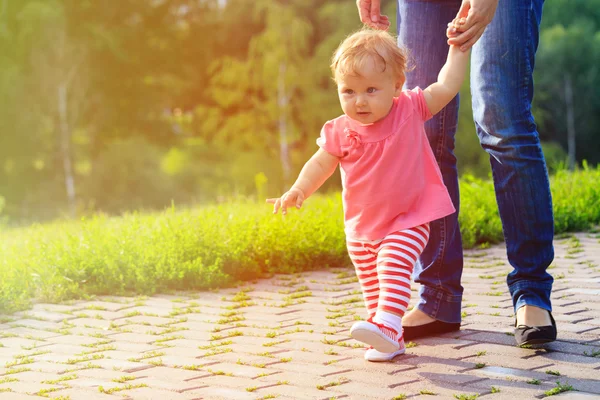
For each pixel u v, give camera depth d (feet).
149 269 17.31
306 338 12.42
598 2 155.33
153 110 135.64
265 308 15.02
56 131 119.24
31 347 12.51
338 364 10.87
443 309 12.17
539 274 11.33
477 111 11.60
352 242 11.02
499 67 11.24
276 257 19.26
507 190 11.41
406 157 10.63
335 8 129.39
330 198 28.45
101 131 131.34
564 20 153.99
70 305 15.90
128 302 16.11
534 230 11.25
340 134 11.00
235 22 138.72
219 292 16.99
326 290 16.56
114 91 130.62
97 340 12.83
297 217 21.48
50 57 117.80
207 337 12.82
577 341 11.43
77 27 127.54
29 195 115.44
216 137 134.41
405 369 10.49
